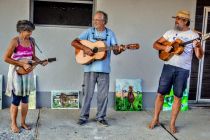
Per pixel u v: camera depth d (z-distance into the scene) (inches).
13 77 176.9
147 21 236.8
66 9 233.6
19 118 208.2
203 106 253.0
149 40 238.7
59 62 233.0
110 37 195.6
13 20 224.8
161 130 199.5
